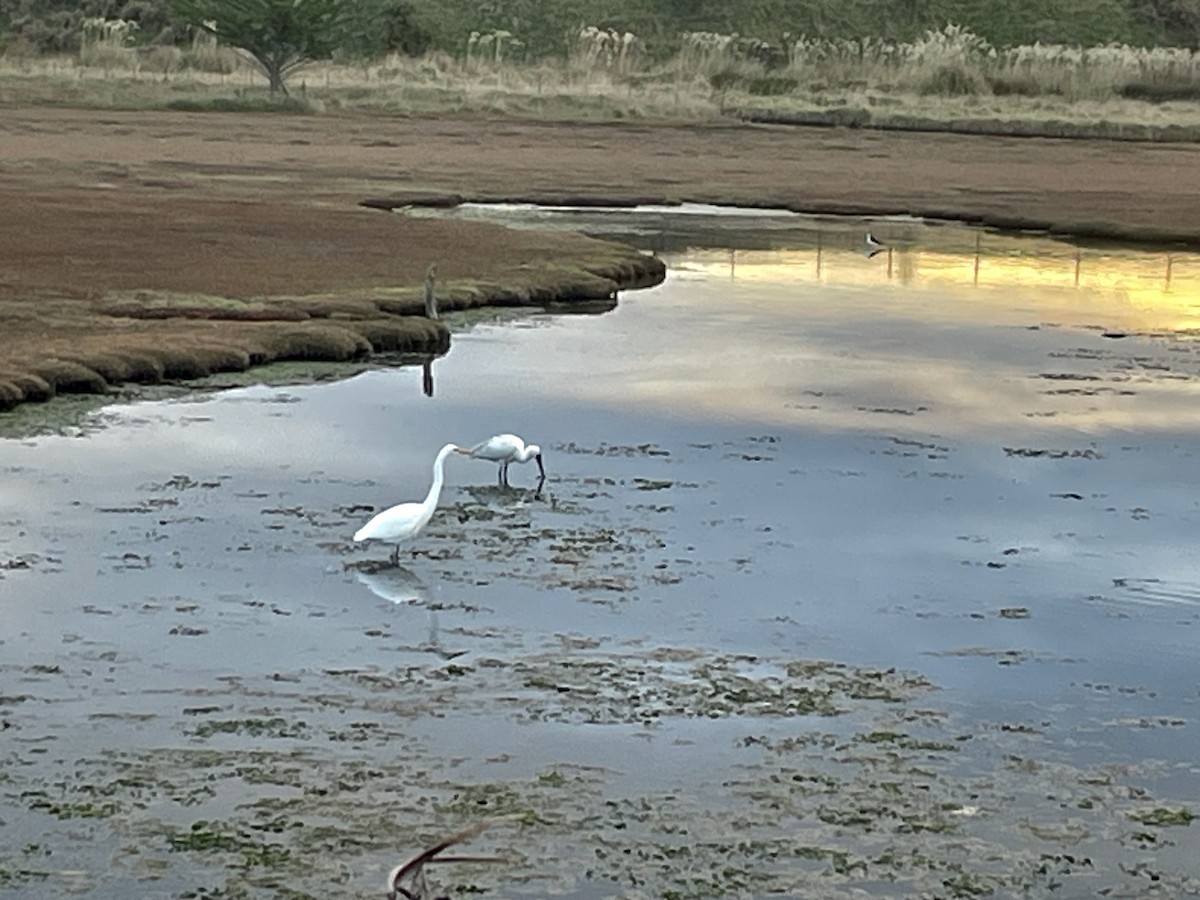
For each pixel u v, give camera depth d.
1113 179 51.56
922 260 34.44
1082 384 21.62
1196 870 8.98
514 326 24.86
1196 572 14.09
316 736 10.33
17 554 13.62
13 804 9.34
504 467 15.97
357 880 8.62
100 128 56.03
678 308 27.17
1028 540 14.88
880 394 20.72
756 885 8.70
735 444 17.95
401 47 77.12
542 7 82.12
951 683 11.51
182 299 24.34
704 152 56.34
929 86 73.38
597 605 12.81
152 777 9.70
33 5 76.75
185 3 68.19
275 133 57.06
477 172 47.88
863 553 14.36
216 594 12.84
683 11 83.25
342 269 28.00
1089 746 10.52
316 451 17.09
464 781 9.76
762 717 10.81
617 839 9.12
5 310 22.91
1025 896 8.68
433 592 12.99
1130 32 84.25
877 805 9.61
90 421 18.00
